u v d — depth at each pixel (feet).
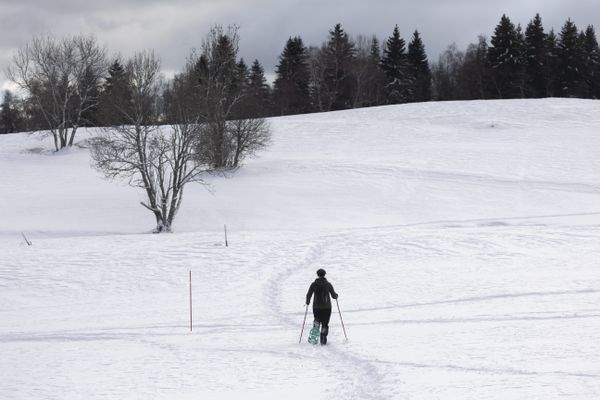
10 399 55.67
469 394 50.11
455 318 87.92
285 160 304.50
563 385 51.37
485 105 421.18
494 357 63.10
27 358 73.97
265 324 92.84
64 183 283.79
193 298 116.67
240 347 76.64
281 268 138.51
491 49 580.30
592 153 294.05
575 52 569.64
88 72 363.56
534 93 589.73
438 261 141.08
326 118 417.49
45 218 225.56
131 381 60.64
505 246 152.76
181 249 157.28
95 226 214.90
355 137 357.61
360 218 216.54
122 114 205.05
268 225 210.79
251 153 305.12
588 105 400.47
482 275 124.67
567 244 153.38
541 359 61.16
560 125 355.36
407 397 50.26
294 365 65.72
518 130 350.84
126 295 123.03
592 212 213.25
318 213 223.51
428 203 232.32
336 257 148.36
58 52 356.59
